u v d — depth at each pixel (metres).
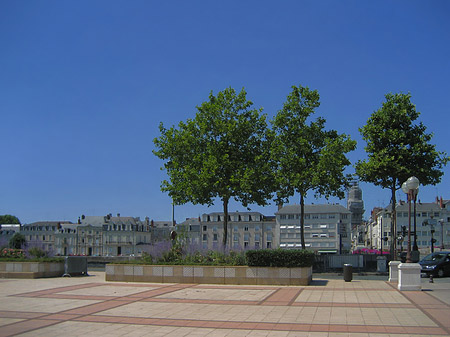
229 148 31.08
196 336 9.80
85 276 26.48
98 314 12.69
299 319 11.64
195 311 13.14
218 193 30.89
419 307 13.38
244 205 31.33
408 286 17.70
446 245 80.88
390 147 28.42
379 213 94.50
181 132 32.56
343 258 29.62
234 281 20.86
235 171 30.55
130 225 105.19
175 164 31.78
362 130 29.22
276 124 30.34
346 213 91.94
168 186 31.94
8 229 119.06
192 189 30.17
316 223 92.19
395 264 21.52
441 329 10.10
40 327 10.86
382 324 10.79
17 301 15.34
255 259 20.69
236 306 14.03
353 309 13.16
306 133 30.00
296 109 30.17
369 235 118.12
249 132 31.64
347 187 30.44
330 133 30.78
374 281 22.30
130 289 18.94
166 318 12.01
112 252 104.50
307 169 29.36
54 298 16.11
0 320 11.80
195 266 21.48
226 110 31.75
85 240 106.06
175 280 21.66
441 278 25.59
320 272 29.11
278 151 29.58
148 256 23.44
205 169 29.42
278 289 18.77
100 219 110.44
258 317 12.02
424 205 87.69
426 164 27.94
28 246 28.77
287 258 20.41
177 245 24.17
